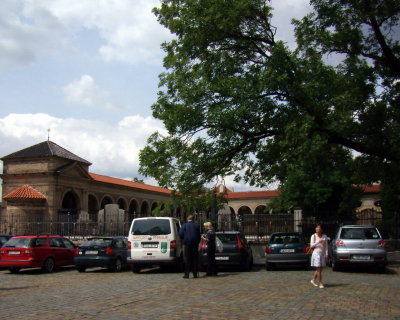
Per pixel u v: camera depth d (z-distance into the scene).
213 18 18.05
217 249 17.42
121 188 64.50
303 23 18.66
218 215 26.42
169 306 9.33
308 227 27.00
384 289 11.96
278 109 18.70
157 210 22.56
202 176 22.14
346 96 17.05
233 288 12.23
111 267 18.75
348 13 18.12
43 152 50.78
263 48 19.61
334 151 20.14
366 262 16.25
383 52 18.50
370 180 21.61
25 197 47.66
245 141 20.81
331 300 10.06
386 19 17.89
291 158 17.02
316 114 17.31
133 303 9.74
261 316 8.24
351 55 18.98
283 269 18.58
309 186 34.53
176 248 17.33
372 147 18.67
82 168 54.31
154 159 22.06
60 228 30.98
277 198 39.22
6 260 18.64
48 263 19.33
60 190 50.62
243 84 18.50
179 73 20.47
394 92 18.94
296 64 17.64
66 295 11.23
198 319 7.99
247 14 18.03
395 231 26.64
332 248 17.47
